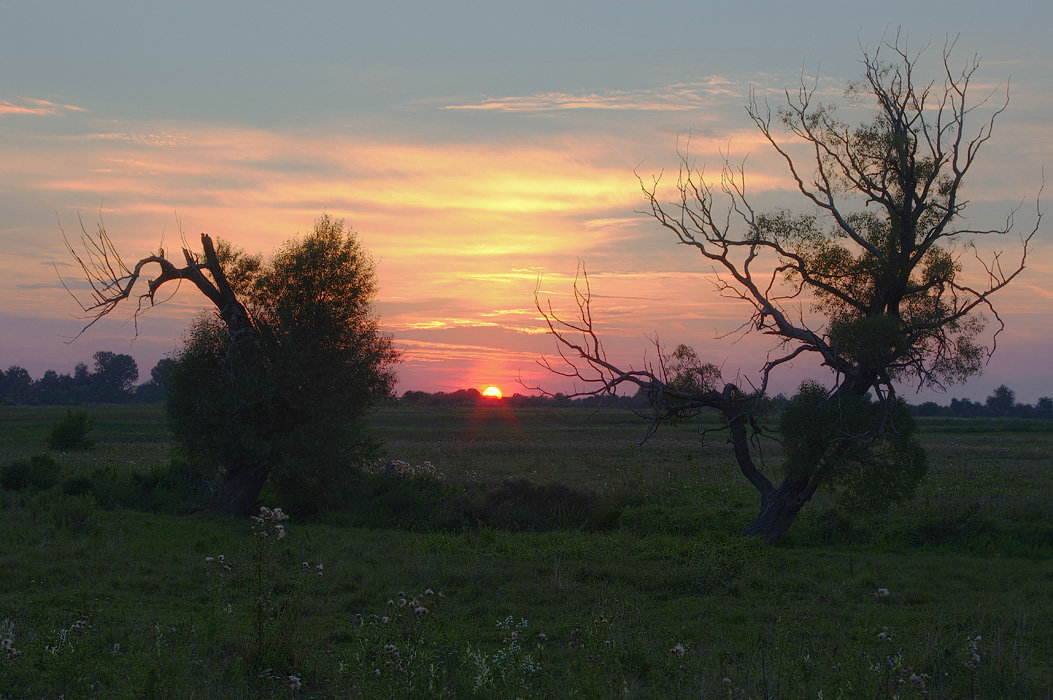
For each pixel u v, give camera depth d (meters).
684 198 19.55
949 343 18.14
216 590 10.98
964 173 17.88
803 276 19.03
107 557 13.95
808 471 17.95
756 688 7.29
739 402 19.34
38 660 7.85
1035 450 51.75
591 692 6.93
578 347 19.09
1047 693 7.59
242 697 6.92
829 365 18.38
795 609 11.84
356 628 9.60
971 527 19.53
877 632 10.19
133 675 7.07
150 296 21.12
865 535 19.80
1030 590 13.84
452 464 39.53
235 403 21.19
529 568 14.59
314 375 22.27
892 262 18.05
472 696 7.09
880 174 18.50
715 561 15.01
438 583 12.90
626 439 64.62
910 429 17.50
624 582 13.67
